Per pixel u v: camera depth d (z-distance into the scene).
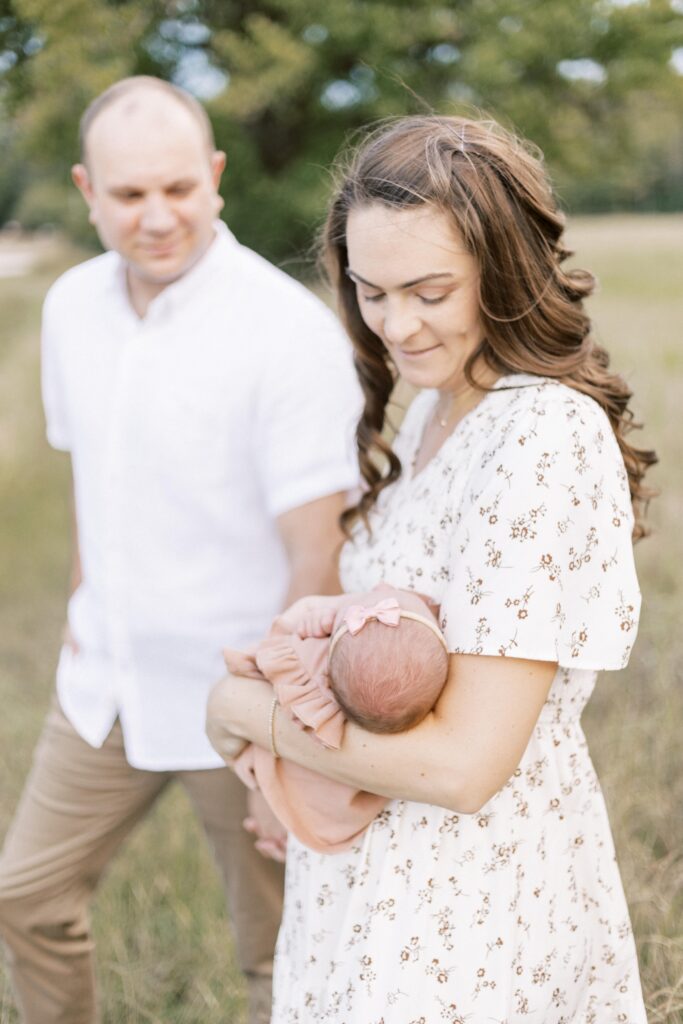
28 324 14.24
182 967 2.61
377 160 1.39
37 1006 2.19
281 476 2.01
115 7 4.02
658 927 2.17
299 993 1.54
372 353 1.74
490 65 7.91
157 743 2.11
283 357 2.00
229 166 10.34
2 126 4.87
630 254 10.15
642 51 7.02
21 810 2.19
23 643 4.48
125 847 3.00
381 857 1.44
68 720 2.17
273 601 2.13
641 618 3.49
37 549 5.66
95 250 22.62
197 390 2.04
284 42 7.27
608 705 3.17
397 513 1.58
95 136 2.01
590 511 1.33
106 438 2.13
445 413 1.58
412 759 1.30
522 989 1.44
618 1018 1.56
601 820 1.54
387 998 1.40
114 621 2.12
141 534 2.10
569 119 8.47
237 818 2.12
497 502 1.31
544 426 1.33
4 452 7.14
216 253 2.06
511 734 1.30
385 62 8.76
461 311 1.40
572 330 1.42
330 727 1.37
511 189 1.39
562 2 7.41
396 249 1.36
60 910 2.14
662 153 11.30
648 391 5.16
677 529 3.94
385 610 1.33
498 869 1.41
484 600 1.30
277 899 2.17
